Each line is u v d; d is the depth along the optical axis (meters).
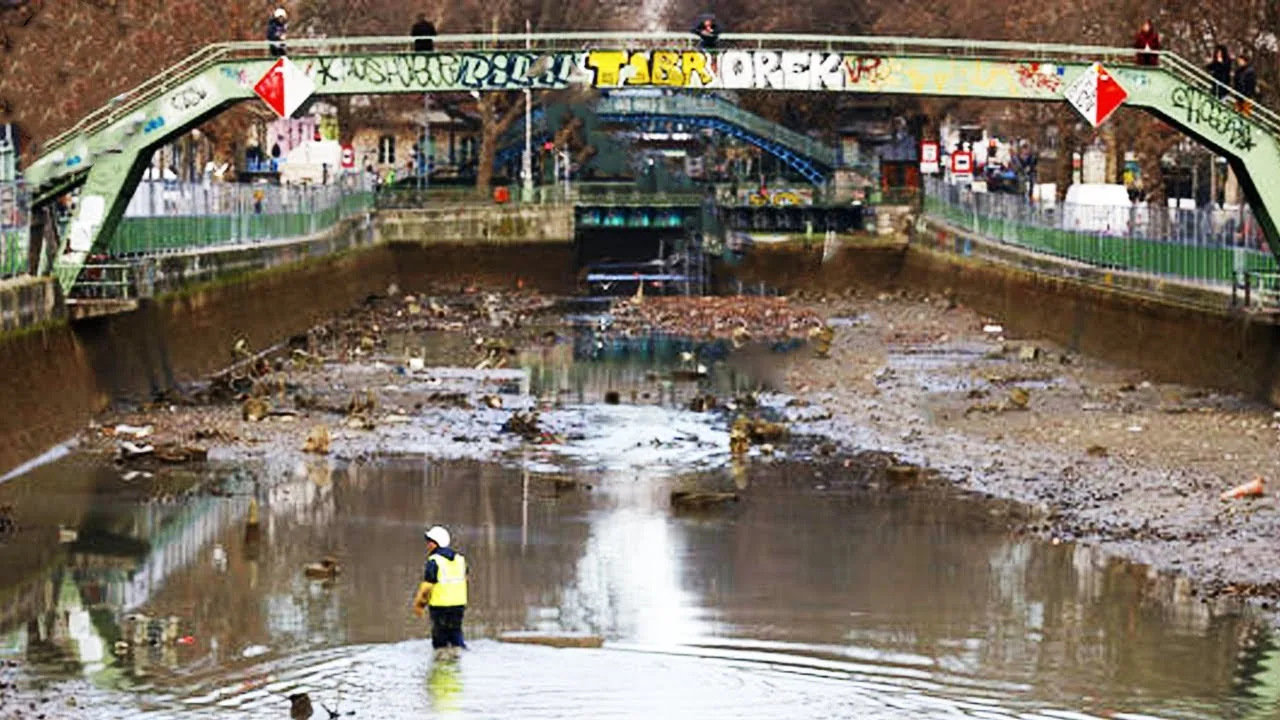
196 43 127.44
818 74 80.75
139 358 88.94
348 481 70.06
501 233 173.62
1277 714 43.59
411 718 42.03
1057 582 55.06
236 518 63.31
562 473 72.38
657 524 63.16
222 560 57.28
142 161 82.56
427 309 146.25
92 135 82.19
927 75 80.75
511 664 46.28
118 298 81.44
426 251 173.12
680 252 190.25
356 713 42.41
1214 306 92.44
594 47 80.56
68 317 79.44
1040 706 43.97
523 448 77.81
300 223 137.50
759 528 62.66
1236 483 67.31
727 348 120.06
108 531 61.12
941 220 167.62
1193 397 89.94
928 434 80.81
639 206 176.88
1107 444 76.12
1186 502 64.50
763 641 48.91
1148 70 80.56
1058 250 127.06
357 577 55.28
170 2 127.88
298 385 95.19
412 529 61.84
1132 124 147.12
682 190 185.75
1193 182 163.12
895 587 54.53
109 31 123.88
